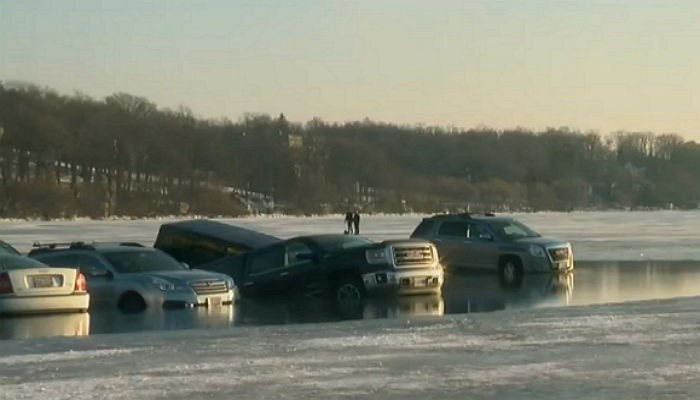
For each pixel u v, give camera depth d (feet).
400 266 188.14
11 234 498.69
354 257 187.21
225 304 177.78
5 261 167.63
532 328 133.80
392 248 188.14
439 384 93.20
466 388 91.25
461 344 118.93
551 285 215.51
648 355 109.09
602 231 526.16
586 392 88.79
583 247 365.40
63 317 160.25
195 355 112.06
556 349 114.42
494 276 239.50
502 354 111.04
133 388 91.86
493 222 245.04
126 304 173.68
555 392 89.04
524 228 250.16
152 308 171.94
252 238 228.84
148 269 180.65
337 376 97.66
